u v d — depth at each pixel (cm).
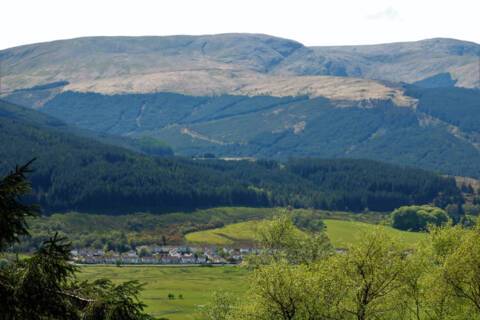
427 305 14762
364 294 13912
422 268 14362
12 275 4334
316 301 13900
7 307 4188
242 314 14688
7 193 4247
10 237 4259
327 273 14112
